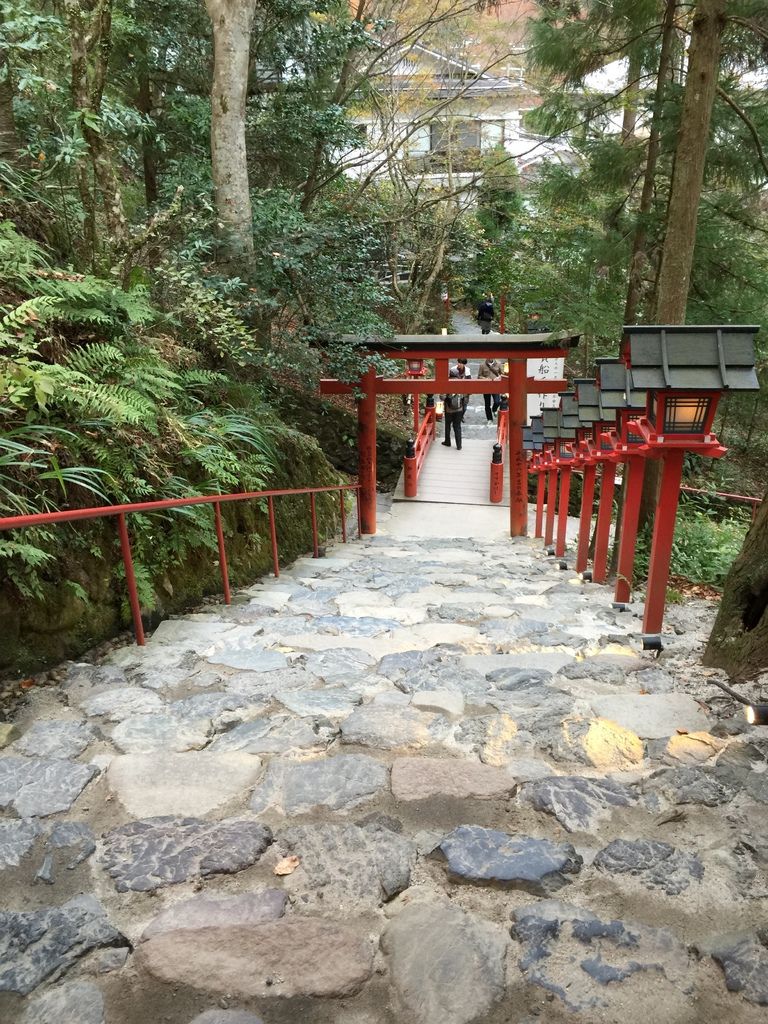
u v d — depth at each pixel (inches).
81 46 194.5
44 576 132.2
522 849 72.0
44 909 64.8
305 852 73.2
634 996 53.9
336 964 57.6
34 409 154.6
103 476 156.3
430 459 642.8
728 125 334.6
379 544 391.9
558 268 581.0
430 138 867.4
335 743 100.3
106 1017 53.0
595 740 97.7
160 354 225.3
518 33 697.0
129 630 155.4
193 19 358.3
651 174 376.2
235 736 102.3
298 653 147.6
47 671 128.5
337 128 397.4
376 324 374.0
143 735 102.7
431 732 102.9
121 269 219.1
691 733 99.3
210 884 68.6
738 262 367.2
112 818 80.9
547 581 253.6
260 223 314.2
